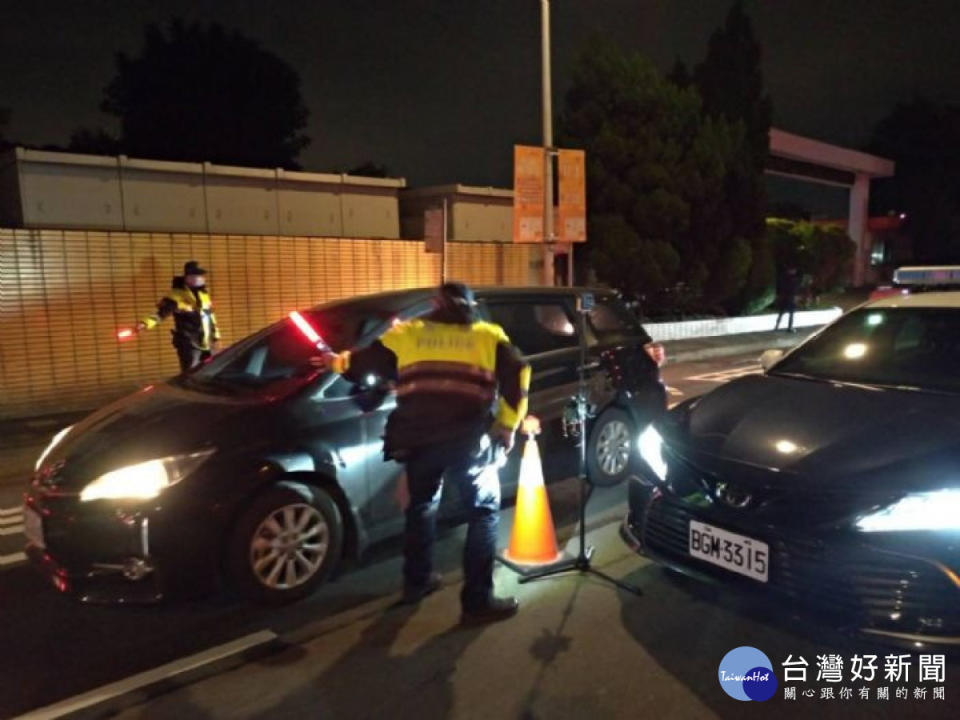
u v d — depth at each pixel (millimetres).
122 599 3545
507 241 15281
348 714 2951
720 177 16938
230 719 2938
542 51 12172
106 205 10719
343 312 4844
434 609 3824
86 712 3000
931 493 2828
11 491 6270
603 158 16109
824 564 2943
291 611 3836
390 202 13906
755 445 3408
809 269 24031
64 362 9656
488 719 2906
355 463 4090
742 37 19484
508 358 3623
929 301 4578
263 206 12289
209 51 18656
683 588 4004
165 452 3619
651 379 6023
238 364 4777
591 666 3262
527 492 4277
